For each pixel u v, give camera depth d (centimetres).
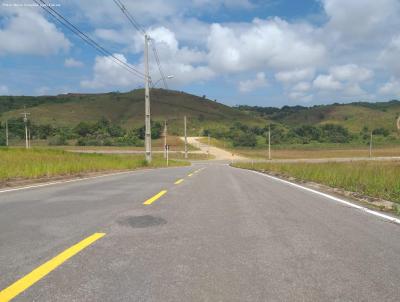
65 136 14550
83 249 573
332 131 16675
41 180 1723
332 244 624
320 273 487
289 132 16812
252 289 434
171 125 19550
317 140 15938
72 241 617
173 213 871
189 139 16262
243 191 1346
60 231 684
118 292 420
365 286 446
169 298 407
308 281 459
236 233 689
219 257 546
